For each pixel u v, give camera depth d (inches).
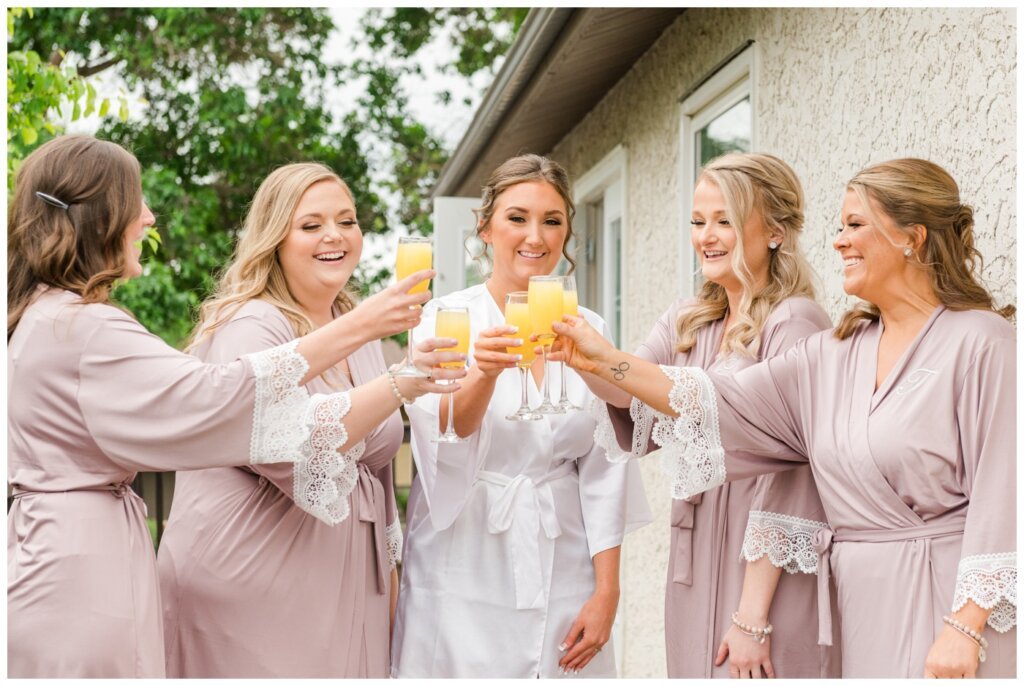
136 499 92.7
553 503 111.3
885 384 89.7
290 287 106.7
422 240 95.6
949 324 88.2
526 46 220.8
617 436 105.8
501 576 109.0
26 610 84.7
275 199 105.0
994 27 102.0
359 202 643.5
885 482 87.8
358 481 103.7
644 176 228.4
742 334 105.3
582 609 110.4
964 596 81.0
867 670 88.2
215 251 532.4
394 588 120.6
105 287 91.7
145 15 535.2
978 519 81.7
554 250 113.8
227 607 97.6
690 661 107.6
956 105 108.7
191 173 580.1
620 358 97.9
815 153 143.5
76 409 88.2
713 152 191.3
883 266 90.4
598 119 272.5
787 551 99.0
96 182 91.1
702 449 97.7
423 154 658.8
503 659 108.2
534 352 99.7
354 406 91.4
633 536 231.1
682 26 201.3
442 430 107.1
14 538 87.9
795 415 97.7
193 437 87.5
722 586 105.8
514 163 114.4
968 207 91.1
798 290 108.3
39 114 190.2
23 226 91.0
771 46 159.5
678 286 202.1
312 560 99.0
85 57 523.5
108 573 86.7
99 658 85.0
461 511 109.7
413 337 95.7
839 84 136.5
